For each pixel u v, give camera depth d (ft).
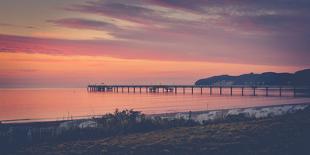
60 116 249.14
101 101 477.36
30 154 88.02
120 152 91.25
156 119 139.95
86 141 103.19
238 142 99.35
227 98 539.29
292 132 109.60
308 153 90.38
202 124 133.59
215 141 101.19
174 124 131.03
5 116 255.29
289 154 89.40
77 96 643.04
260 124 122.62
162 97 588.50
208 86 628.69
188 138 105.29
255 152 90.33
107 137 109.70
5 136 103.96
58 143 100.27
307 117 132.36
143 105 398.01
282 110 198.49
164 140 103.24
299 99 475.72
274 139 102.06
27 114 273.95
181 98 554.46
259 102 423.64
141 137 108.68
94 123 131.54
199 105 386.32
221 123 132.87
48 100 501.15
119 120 131.44
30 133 109.91
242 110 213.25
